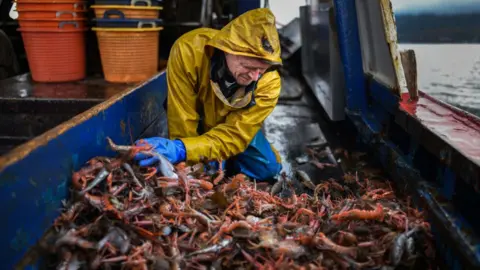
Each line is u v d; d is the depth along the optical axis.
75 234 1.84
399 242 2.02
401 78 3.29
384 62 3.65
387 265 1.98
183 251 2.05
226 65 2.71
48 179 1.89
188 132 3.08
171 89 3.06
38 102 3.76
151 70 4.70
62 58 4.47
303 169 3.94
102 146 2.51
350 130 5.04
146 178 2.29
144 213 2.17
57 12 4.27
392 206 2.53
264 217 2.46
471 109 4.39
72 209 1.96
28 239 1.75
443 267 2.21
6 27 5.38
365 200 2.52
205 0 5.82
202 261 2.01
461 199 2.29
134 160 2.37
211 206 2.44
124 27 4.40
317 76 6.14
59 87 4.29
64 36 4.40
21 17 4.32
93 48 5.25
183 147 2.76
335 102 4.94
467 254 1.91
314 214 2.43
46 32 4.32
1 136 3.83
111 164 2.17
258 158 3.55
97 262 1.82
